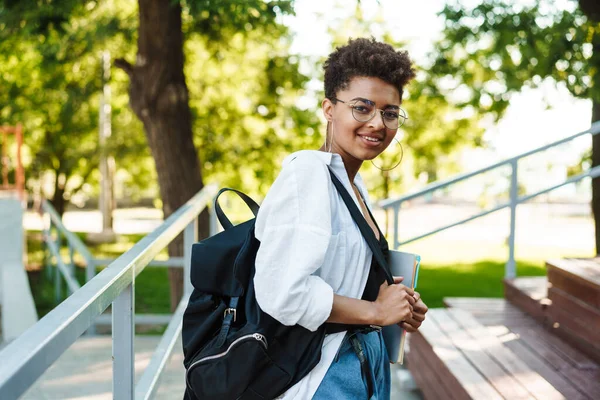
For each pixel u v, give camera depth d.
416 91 9.12
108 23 8.07
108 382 4.00
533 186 13.92
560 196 29.66
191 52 10.02
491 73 8.45
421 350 3.51
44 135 15.56
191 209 3.16
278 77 10.17
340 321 1.42
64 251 15.22
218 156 10.12
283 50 10.08
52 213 8.33
